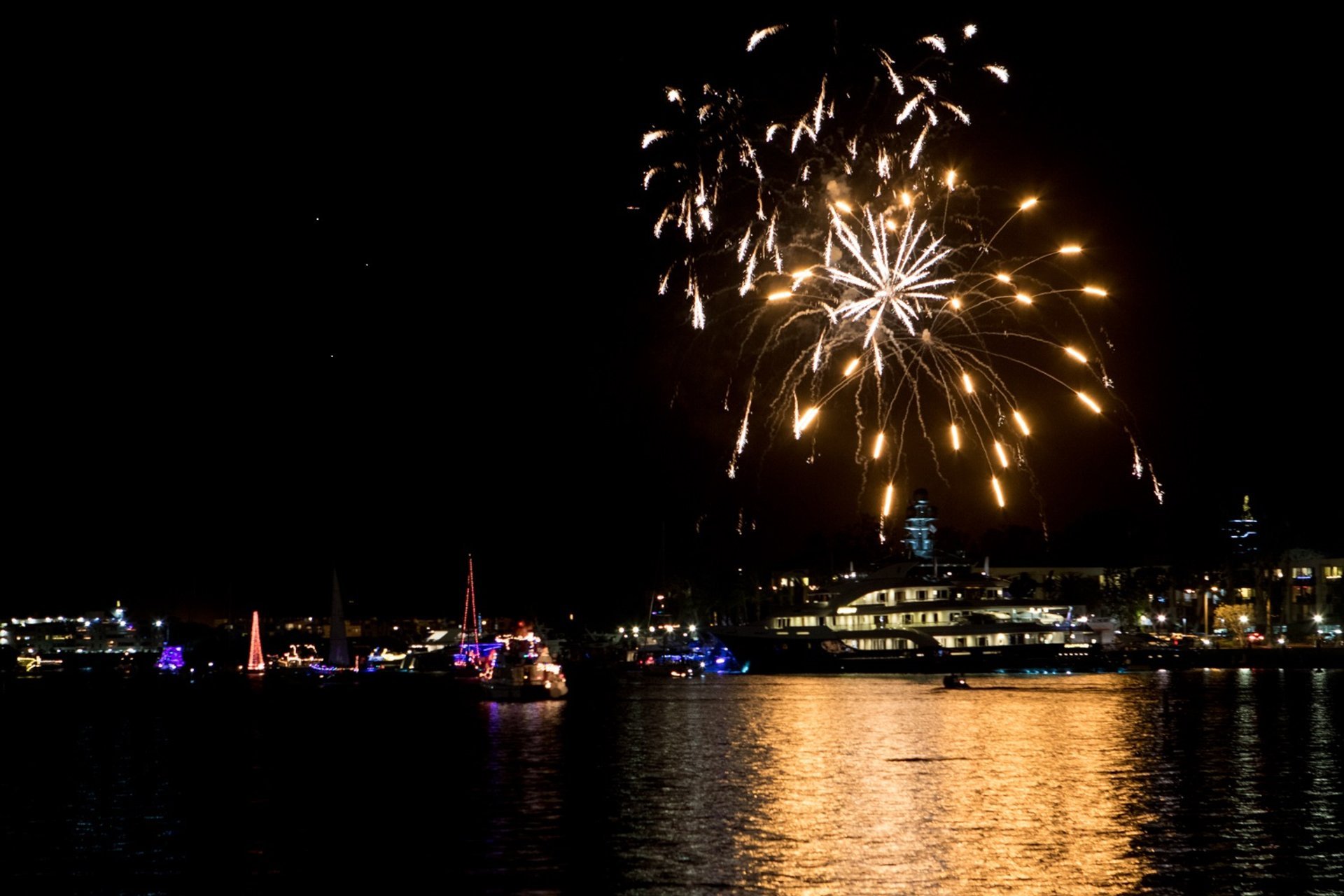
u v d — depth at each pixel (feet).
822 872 111.24
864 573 518.37
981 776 167.02
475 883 110.73
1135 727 230.27
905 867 112.88
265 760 205.67
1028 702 298.56
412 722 280.92
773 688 383.65
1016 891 104.53
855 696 333.21
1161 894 103.60
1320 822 131.13
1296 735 214.69
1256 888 105.19
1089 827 129.08
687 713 285.43
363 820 141.69
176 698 414.00
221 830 136.87
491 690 364.99
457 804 151.53
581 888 108.37
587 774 175.63
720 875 111.14
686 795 154.20
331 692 440.45
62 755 219.20
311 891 109.40
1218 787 155.12
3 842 131.54
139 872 117.29
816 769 176.55
